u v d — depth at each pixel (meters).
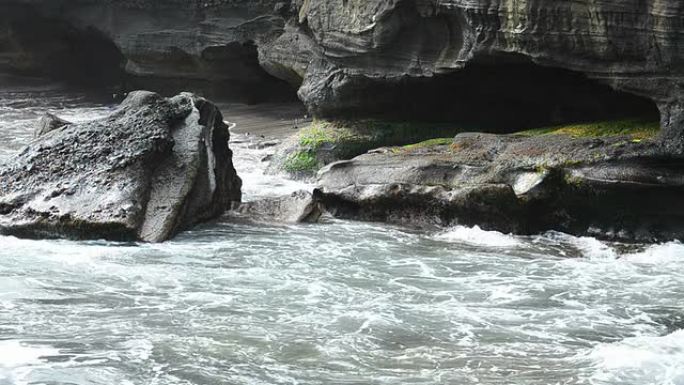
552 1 16.39
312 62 22.52
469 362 10.62
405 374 10.25
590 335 11.52
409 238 15.87
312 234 16.00
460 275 13.84
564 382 10.08
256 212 17.31
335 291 12.97
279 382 9.95
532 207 15.75
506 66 19.00
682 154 14.98
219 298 12.53
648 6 15.36
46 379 9.78
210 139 17.55
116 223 14.98
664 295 13.02
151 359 10.41
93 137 16.50
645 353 10.75
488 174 16.23
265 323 11.64
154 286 12.95
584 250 15.13
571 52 16.55
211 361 10.43
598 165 15.43
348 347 10.96
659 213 15.22
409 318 11.97
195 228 16.23
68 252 14.37
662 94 15.50
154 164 16.23
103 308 11.99
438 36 19.16
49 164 16.08
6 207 15.39
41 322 11.41
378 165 17.48
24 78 36.91
